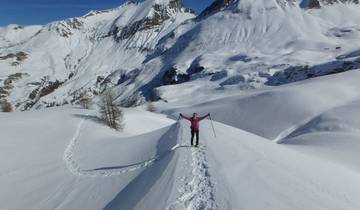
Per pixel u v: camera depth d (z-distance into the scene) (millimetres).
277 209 14375
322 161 33188
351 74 129000
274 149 30562
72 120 83562
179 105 192500
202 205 15039
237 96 143500
